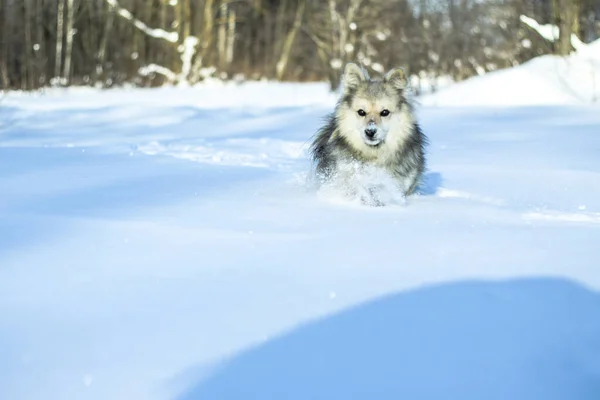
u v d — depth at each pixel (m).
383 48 29.97
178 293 3.50
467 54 28.23
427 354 2.79
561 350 2.80
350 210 5.71
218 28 42.75
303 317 3.16
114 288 3.57
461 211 5.79
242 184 6.91
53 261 4.04
